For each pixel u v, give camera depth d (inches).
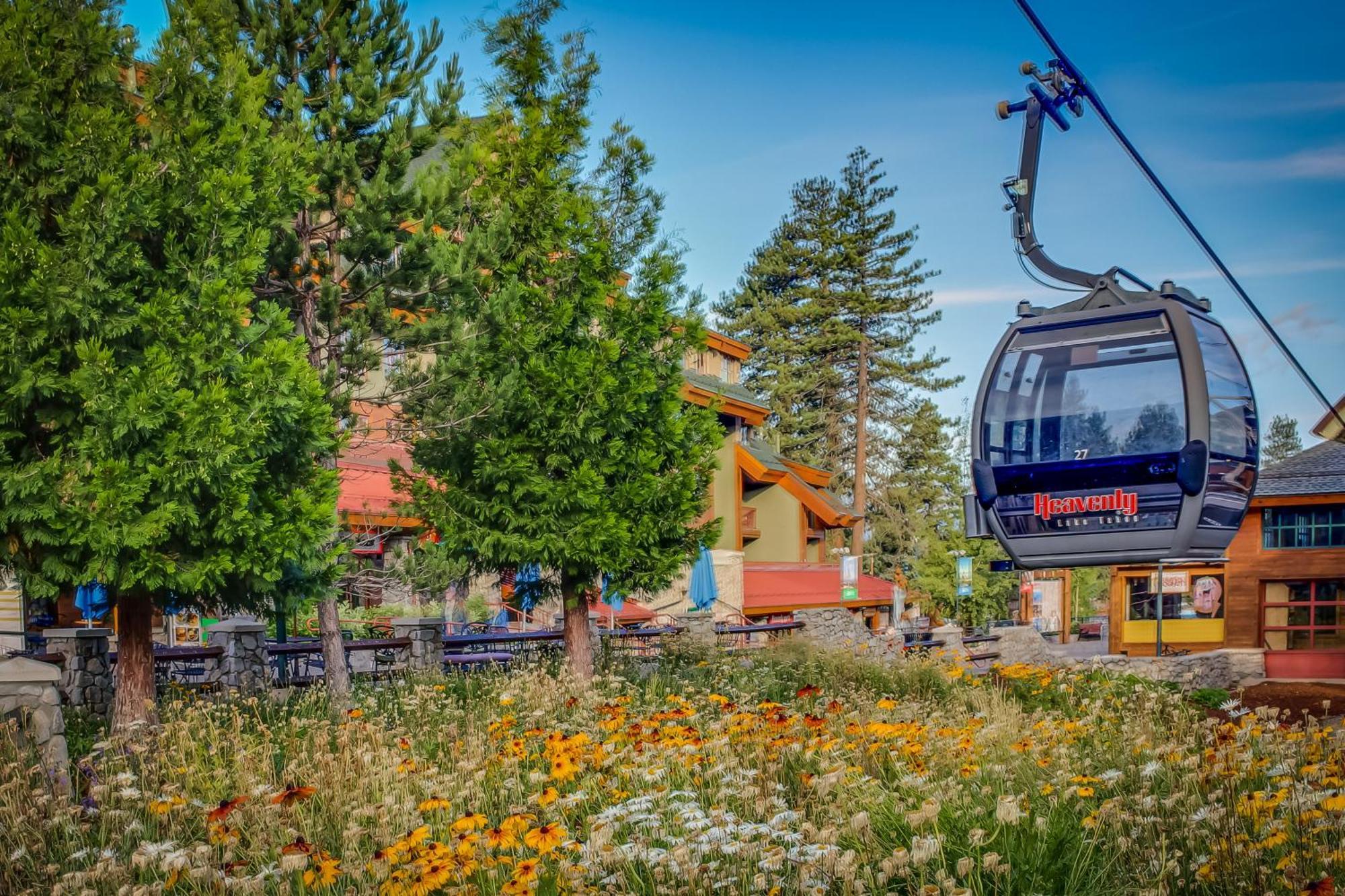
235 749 384.2
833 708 412.8
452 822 292.8
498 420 612.7
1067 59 457.7
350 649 621.3
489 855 263.3
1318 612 1364.4
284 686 607.8
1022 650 1098.7
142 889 238.8
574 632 650.8
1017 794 323.9
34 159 415.8
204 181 426.0
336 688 575.2
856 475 2554.1
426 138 609.0
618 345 623.8
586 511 620.1
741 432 1582.2
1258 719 438.0
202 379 424.2
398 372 627.5
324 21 594.6
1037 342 461.7
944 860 257.3
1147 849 274.5
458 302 608.7
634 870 259.9
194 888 254.2
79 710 526.3
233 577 458.0
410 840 253.4
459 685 587.8
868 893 253.9
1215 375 447.2
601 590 729.6
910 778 307.9
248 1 593.0
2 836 294.7
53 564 409.1
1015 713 571.5
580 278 629.6
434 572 653.9
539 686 491.8
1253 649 1182.9
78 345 394.3
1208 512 438.3
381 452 1021.2
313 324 617.6
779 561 1649.9
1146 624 1505.9
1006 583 2016.5
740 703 434.9
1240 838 268.2
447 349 605.9
